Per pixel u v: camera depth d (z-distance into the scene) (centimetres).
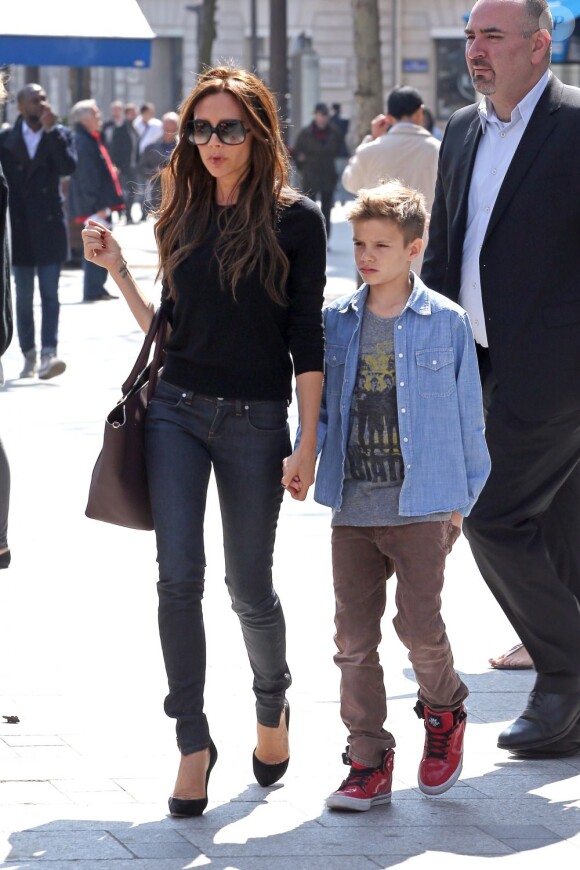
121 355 1540
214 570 775
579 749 534
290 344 473
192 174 474
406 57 4847
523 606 532
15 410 1221
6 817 462
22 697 573
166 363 482
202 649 468
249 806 477
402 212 468
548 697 530
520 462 529
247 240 460
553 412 522
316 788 494
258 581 480
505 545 530
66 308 1947
